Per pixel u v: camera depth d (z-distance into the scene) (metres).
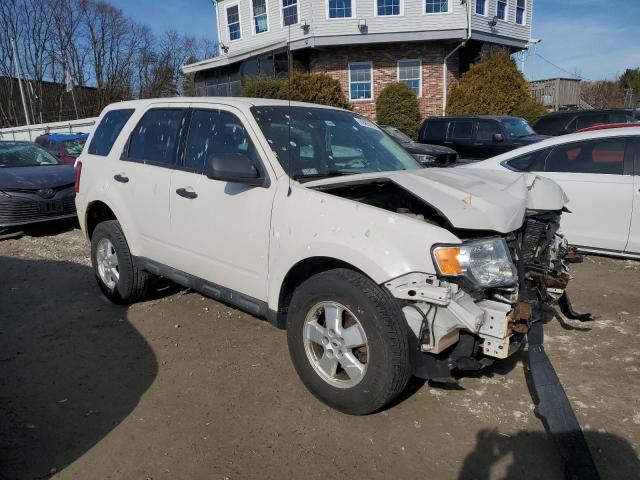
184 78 44.97
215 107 3.94
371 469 2.62
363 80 20.86
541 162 6.14
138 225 4.45
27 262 6.54
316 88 17.84
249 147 3.59
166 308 4.82
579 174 5.82
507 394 3.28
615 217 5.59
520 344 2.94
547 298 3.37
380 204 3.53
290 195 3.23
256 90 17.98
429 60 20.52
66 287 5.51
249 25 22.73
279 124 3.72
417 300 2.70
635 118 12.18
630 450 2.72
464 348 2.80
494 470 2.60
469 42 20.67
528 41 22.91
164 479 2.57
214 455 2.74
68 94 43.94
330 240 2.92
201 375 3.58
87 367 3.72
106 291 4.97
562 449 2.59
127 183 4.50
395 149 4.38
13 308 4.91
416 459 2.69
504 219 2.82
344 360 2.98
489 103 18.62
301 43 20.44
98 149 5.03
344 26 19.83
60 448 2.81
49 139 13.97
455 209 2.76
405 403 3.20
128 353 3.93
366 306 2.78
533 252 3.38
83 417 3.10
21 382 3.52
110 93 45.09
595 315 4.45
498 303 2.76
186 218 3.94
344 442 2.83
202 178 3.84
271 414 3.10
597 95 31.77
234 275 3.63
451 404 3.18
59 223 9.02
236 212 3.52
